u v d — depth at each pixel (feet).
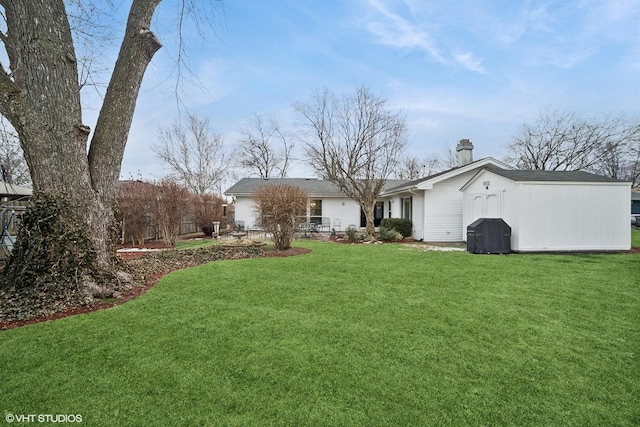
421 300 14.80
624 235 32.22
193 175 91.35
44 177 15.14
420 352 9.59
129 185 42.24
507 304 14.16
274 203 34.06
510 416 6.75
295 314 12.93
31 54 14.78
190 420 6.63
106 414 6.82
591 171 72.69
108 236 17.17
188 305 14.14
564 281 18.53
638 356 9.34
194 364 8.86
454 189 45.88
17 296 13.61
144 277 19.26
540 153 77.30
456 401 7.25
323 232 62.75
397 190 53.11
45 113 14.97
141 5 16.99
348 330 11.27
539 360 9.10
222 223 63.87
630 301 14.61
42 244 14.47
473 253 31.37
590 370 8.57
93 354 9.44
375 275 20.21
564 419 6.66
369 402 7.22
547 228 31.89
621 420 6.64
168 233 41.83
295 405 7.11
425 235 45.50
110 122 17.11
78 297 14.17
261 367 8.70
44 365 8.80
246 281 18.65
